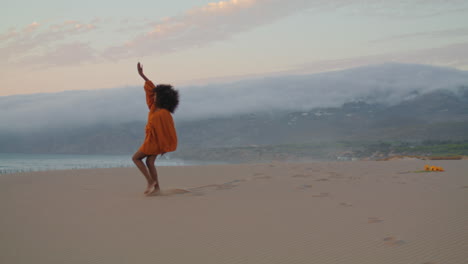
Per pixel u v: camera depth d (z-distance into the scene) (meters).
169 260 2.91
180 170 11.27
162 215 4.50
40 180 8.59
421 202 5.22
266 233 3.66
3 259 2.93
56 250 3.15
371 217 4.30
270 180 8.16
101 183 7.98
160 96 6.32
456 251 3.06
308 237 3.51
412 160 15.91
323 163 14.11
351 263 2.83
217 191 6.54
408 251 3.08
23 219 4.31
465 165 12.09
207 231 3.74
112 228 3.88
